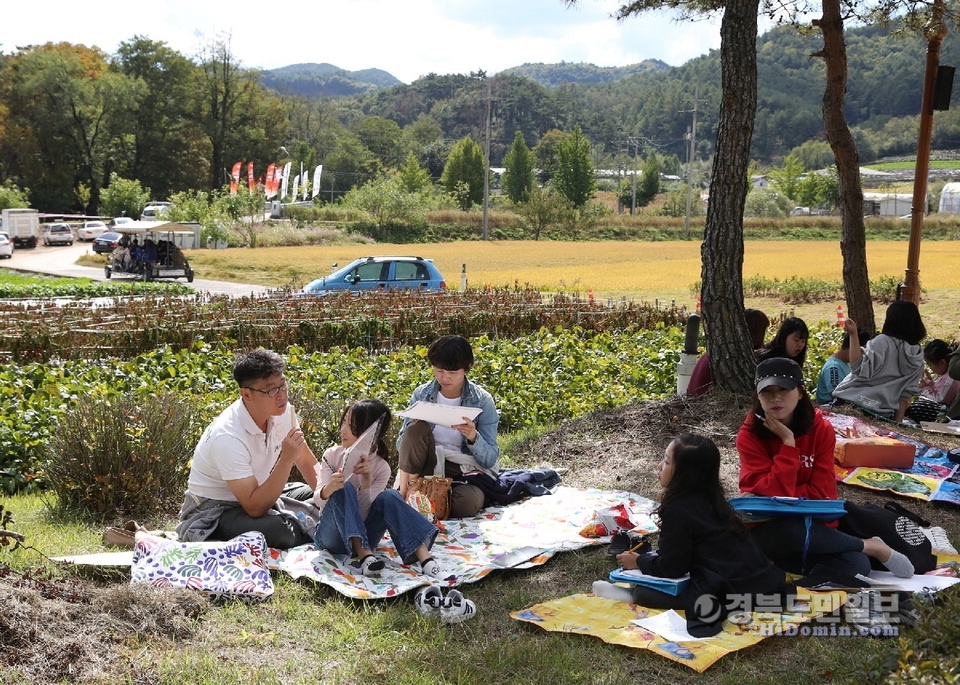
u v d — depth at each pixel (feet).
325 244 216.95
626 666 13.39
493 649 13.88
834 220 285.23
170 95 314.76
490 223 272.92
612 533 18.69
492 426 21.31
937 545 17.52
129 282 113.19
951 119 614.75
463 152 406.21
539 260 171.73
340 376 37.96
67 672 12.17
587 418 28.55
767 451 17.48
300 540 17.99
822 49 37.73
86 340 47.06
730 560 14.75
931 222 245.65
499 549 18.06
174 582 15.30
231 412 17.63
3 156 291.99
